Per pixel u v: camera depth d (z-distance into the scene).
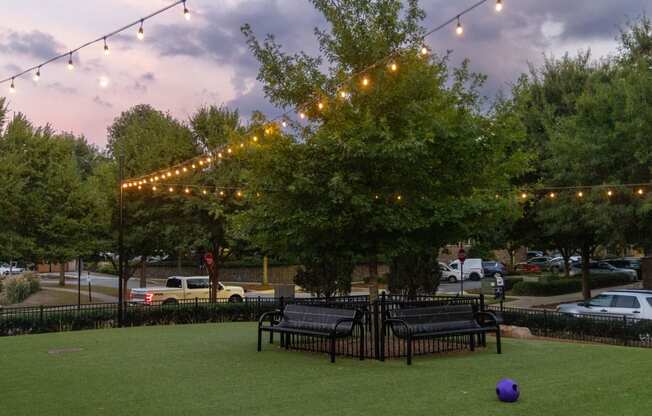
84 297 35.72
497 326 11.35
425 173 11.77
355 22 12.53
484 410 6.86
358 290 40.56
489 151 12.26
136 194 27.61
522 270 52.78
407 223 11.55
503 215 13.42
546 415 6.64
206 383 8.55
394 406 7.11
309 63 12.85
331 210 11.51
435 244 12.90
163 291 27.11
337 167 11.30
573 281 33.53
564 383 8.32
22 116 29.66
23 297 33.81
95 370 9.62
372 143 10.96
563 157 21.12
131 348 12.11
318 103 12.34
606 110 20.39
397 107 12.00
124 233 28.64
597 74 25.17
